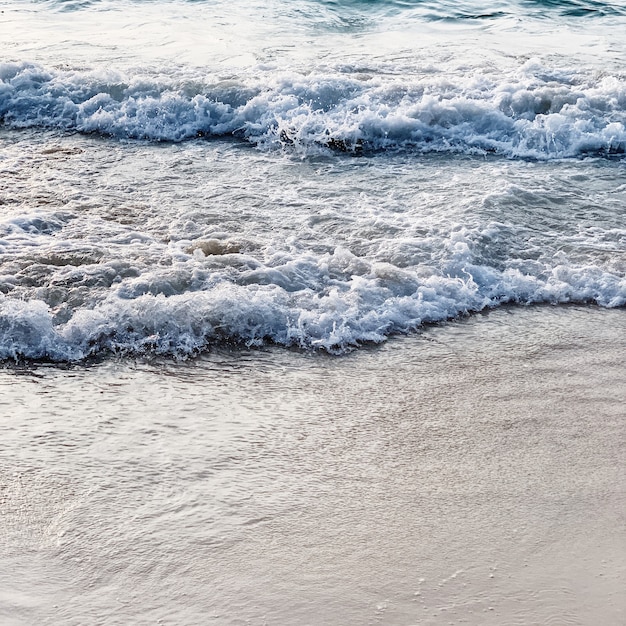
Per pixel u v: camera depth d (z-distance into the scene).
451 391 4.35
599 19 13.27
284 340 4.88
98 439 3.84
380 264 5.62
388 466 3.66
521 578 2.94
